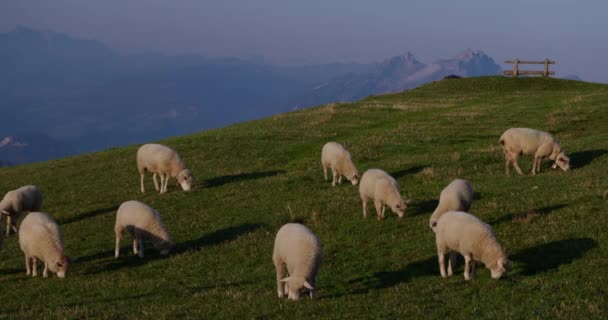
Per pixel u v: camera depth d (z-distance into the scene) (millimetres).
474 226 14859
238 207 26016
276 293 15570
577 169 26109
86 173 37438
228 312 14148
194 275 18516
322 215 23188
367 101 63500
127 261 20344
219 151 39438
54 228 19125
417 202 23625
